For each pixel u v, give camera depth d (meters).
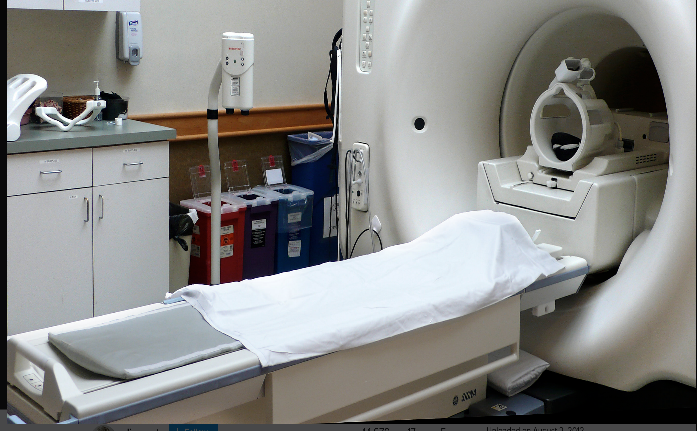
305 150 4.29
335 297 2.03
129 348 1.66
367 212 2.98
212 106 2.96
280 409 1.73
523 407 2.33
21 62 3.35
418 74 2.80
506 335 2.25
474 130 3.01
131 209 3.20
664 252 2.14
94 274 3.14
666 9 2.11
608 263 2.50
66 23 3.45
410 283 2.14
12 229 2.85
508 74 3.01
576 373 2.44
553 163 2.61
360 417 1.91
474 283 2.12
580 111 2.50
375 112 2.85
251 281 2.07
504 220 2.43
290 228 4.11
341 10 4.61
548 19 2.78
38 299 2.98
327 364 1.80
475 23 2.74
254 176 4.32
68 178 2.96
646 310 2.22
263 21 4.20
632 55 2.87
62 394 1.47
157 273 3.36
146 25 3.72
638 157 2.62
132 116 3.72
